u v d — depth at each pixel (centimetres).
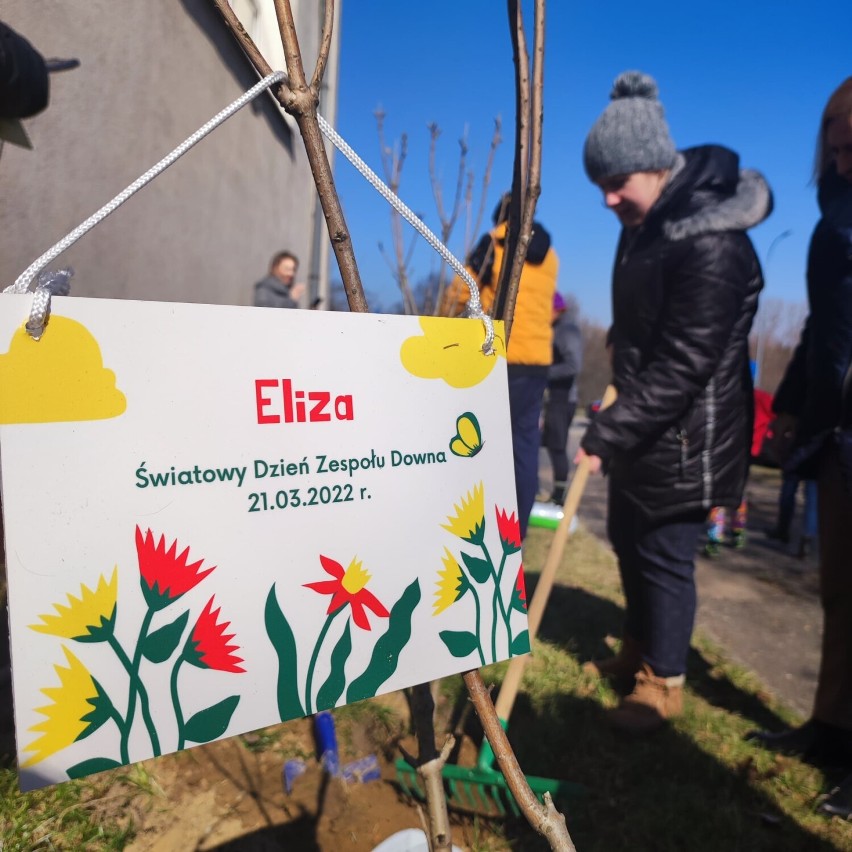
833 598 199
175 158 73
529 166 109
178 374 67
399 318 81
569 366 566
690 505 209
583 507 643
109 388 64
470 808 180
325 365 76
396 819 170
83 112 210
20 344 61
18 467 61
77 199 210
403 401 81
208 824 161
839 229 187
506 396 89
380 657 78
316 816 167
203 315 69
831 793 189
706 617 338
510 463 89
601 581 372
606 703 235
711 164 202
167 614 66
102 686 63
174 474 67
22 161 179
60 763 61
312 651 73
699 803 181
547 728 212
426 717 100
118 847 150
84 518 63
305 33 477
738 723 229
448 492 83
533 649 271
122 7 230
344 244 91
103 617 63
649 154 206
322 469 75
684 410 205
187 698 67
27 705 60
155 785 170
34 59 105
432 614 81
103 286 236
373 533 78
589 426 209
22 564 60
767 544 512
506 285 112
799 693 260
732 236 197
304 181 584
